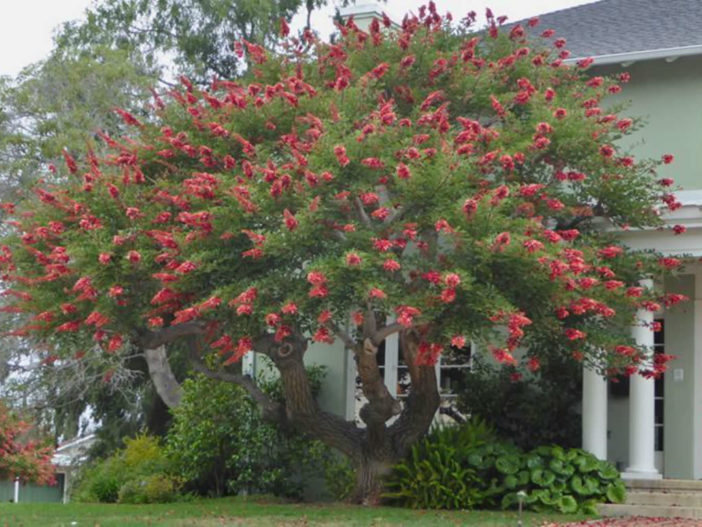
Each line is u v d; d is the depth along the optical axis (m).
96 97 25.72
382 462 16.00
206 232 12.79
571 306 13.29
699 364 17.39
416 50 15.43
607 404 17.64
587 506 14.81
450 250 13.37
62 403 25.69
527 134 14.43
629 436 16.73
